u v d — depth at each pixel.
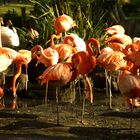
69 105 9.14
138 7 22.16
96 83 10.65
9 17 16.97
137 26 16.39
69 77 7.82
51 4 13.21
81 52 7.96
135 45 8.81
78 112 8.59
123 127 7.66
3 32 10.38
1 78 10.34
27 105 9.38
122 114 8.45
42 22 12.23
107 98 9.71
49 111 8.65
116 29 11.10
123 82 7.40
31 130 7.34
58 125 7.64
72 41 9.63
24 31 13.62
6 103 9.52
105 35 11.65
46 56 9.05
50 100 9.70
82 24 11.90
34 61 10.88
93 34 11.78
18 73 9.09
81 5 13.12
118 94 10.21
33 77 10.86
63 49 9.24
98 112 8.60
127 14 21.30
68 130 7.38
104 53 8.70
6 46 11.24
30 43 11.92
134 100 8.80
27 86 10.41
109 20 15.32
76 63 7.89
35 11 13.77
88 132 7.31
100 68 10.86
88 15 12.63
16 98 9.45
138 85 7.32
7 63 8.72
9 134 7.12
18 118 8.11
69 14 12.46
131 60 8.10
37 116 8.23
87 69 7.97
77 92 10.17
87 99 9.70
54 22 11.49
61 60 9.40
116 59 8.42
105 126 7.70
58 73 7.71
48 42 11.70
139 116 8.34
